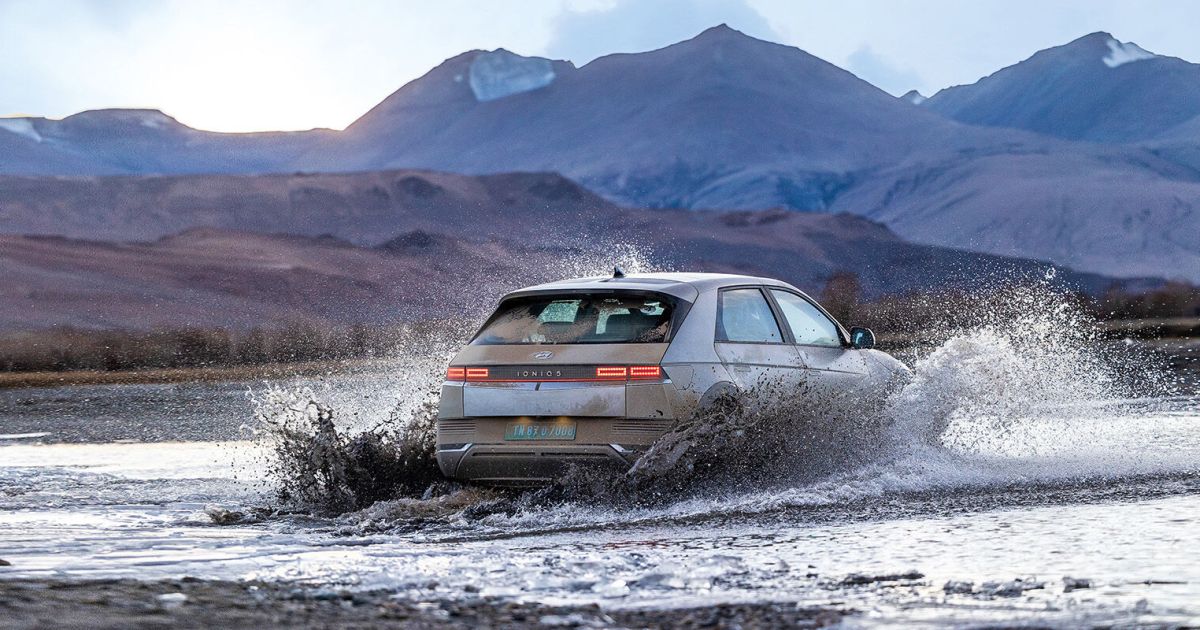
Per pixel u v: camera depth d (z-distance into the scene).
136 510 12.80
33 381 46.62
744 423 12.45
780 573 8.08
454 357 12.82
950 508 11.42
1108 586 7.41
